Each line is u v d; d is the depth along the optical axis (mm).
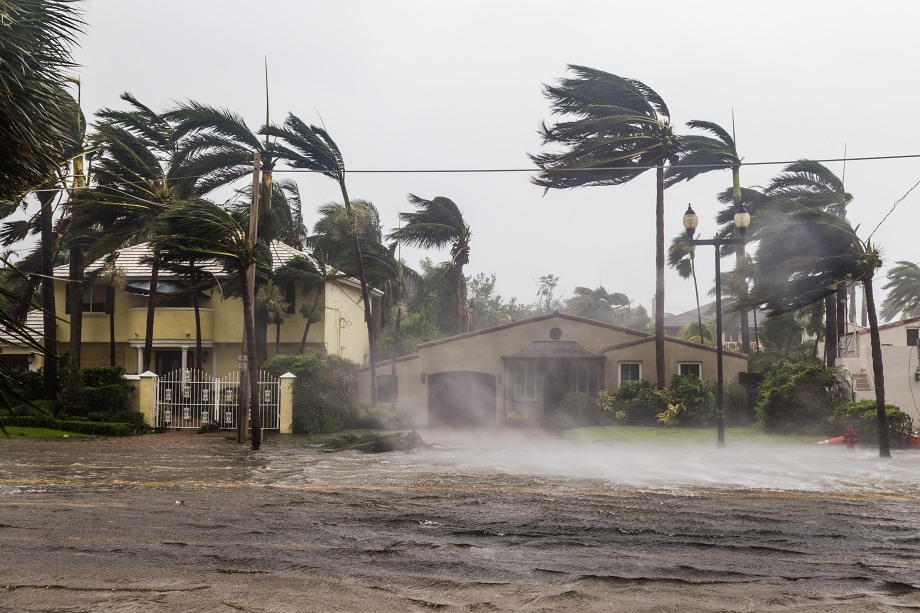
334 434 24797
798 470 16188
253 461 17453
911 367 28047
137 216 28453
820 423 24766
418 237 45812
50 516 10195
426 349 31203
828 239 18594
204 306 33469
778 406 25406
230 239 20281
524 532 9281
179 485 13297
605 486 13359
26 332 4570
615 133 30391
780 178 34562
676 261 44125
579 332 30875
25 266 33469
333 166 28109
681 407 27078
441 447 21828
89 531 9211
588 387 30453
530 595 6586
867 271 18750
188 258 20375
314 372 25875
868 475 15328
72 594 6520
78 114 5613
